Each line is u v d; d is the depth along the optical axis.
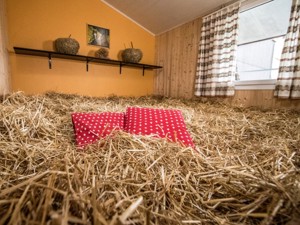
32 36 2.60
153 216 0.48
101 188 0.56
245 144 1.11
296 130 1.30
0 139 0.93
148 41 3.79
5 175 0.66
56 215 0.34
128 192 0.58
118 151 0.84
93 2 3.06
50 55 2.70
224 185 0.63
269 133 1.29
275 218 0.49
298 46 1.69
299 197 0.51
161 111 1.19
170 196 0.59
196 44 3.00
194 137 1.19
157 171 0.72
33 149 0.85
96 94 3.27
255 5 2.14
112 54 3.36
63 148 0.93
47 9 2.68
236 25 2.26
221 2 2.48
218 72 2.52
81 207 0.42
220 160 0.85
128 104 2.55
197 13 2.86
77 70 3.03
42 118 1.22
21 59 2.56
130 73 3.63
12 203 0.42
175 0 2.71
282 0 1.95
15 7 2.46
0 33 1.84
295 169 0.74
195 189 0.64
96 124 1.10
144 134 1.04
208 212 0.54
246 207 0.52
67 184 0.52
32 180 0.49
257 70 2.27
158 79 3.86
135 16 3.40
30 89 2.66
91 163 0.73
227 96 2.49
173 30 3.44
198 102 2.80
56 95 2.54
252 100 2.24
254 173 0.70
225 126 1.46
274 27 2.05
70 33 2.90
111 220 0.39
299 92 1.72
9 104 1.43
